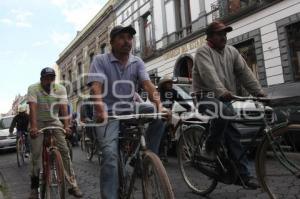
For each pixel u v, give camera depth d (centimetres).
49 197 435
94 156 1047
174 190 527
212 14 1809
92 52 3456
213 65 427
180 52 2047
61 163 411
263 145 371
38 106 519
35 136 486
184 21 2042
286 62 1409
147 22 2470
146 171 304
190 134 491
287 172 352
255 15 1534
